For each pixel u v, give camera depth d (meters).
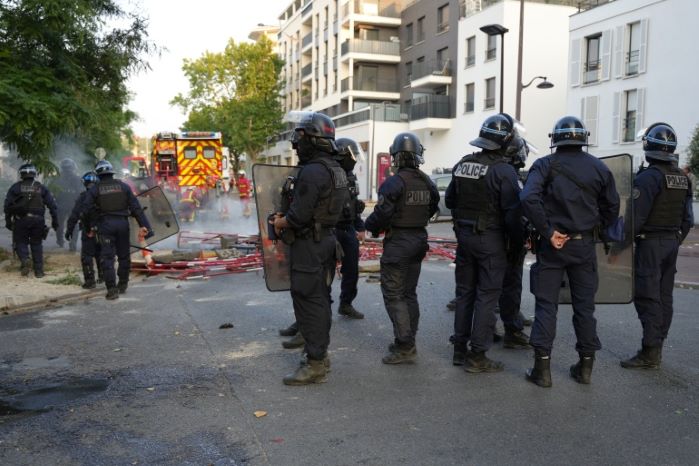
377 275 9.43
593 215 4.46
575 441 3.64
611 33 24.83
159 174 21.31
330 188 4.43
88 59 10.97
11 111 8.84
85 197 7.69
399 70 42.12
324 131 4.48
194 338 5.95
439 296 8.02
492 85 31.14
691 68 21.77
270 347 5.64
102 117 10.49
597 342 4.61
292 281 4.54
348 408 4.15
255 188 5.50
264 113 47.72
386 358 5.14
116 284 8.31
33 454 3.50
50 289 8.16
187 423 3.91
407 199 5.01
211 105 48.19
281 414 4.05
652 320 4.93
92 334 6.10
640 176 4.91
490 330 4.83
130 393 4.46
